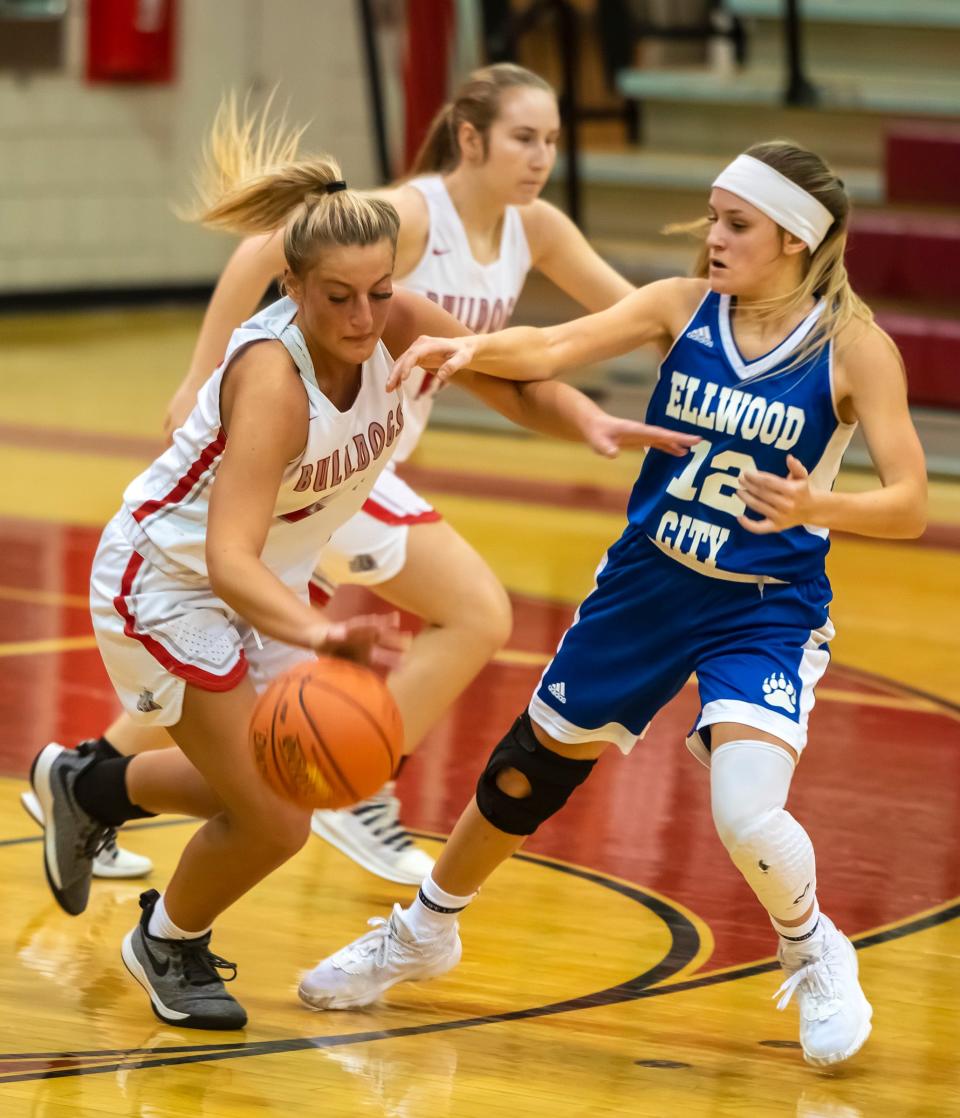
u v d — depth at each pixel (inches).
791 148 364.5
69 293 1668.3
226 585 332.2
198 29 1675.7
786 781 359.9
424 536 484.4
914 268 1202.6
